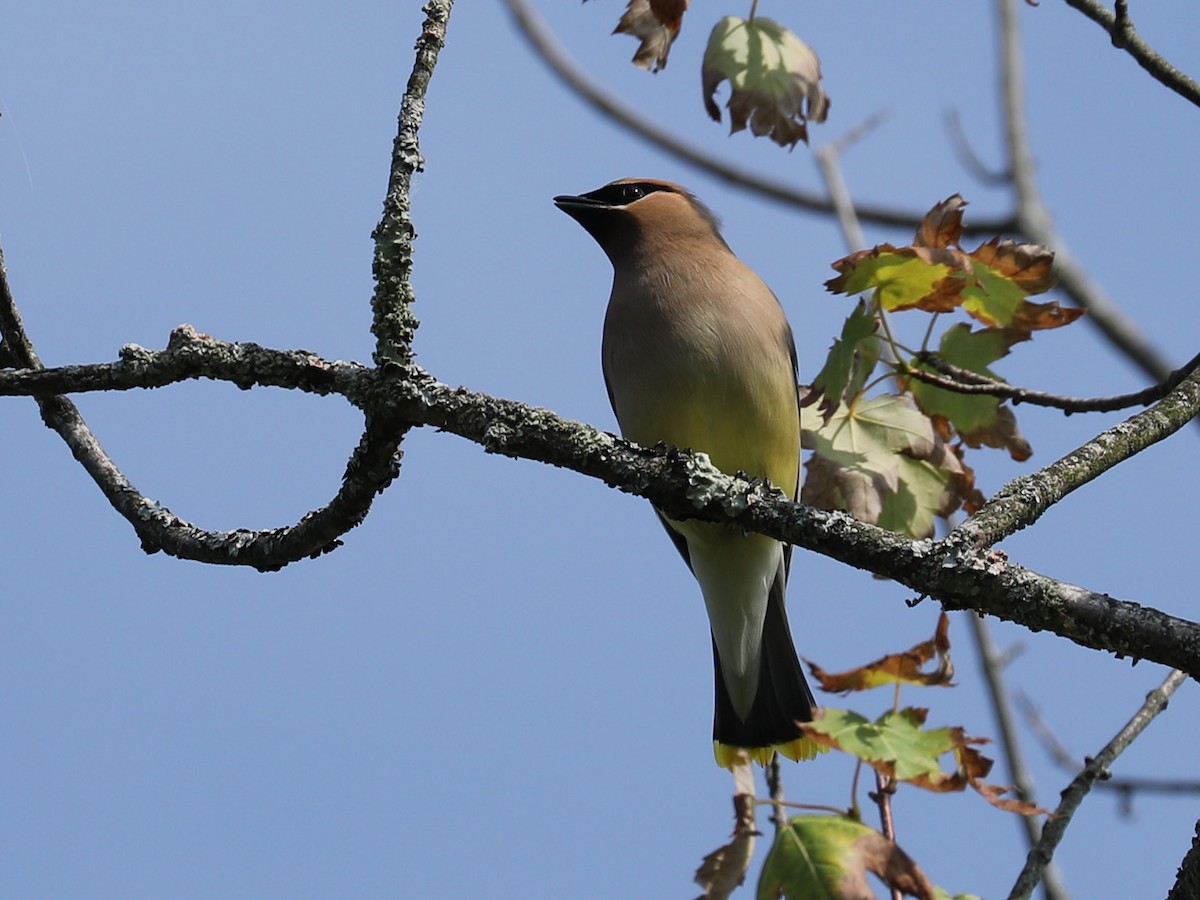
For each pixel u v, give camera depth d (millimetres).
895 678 8289
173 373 8617
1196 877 7676
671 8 9094
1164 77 11148
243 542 9203
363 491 8688
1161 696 9484
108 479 9742
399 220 8422
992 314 10484
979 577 7457
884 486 10555
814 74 9781
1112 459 8234
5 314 9695
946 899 8094
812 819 8312
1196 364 10406
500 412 8352
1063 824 8922
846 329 9984
